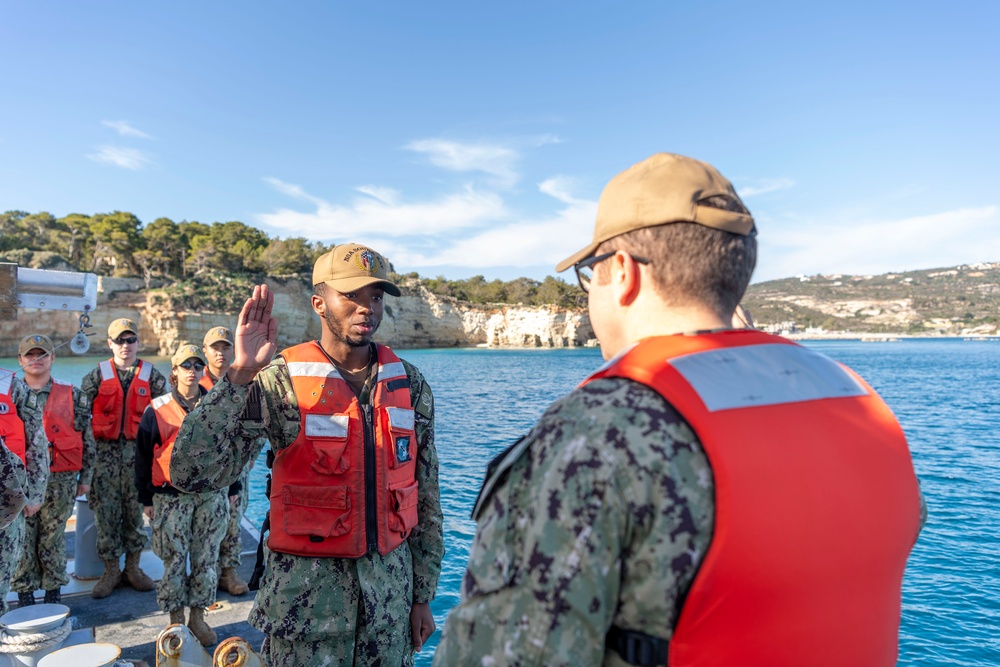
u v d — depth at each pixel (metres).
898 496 1.01
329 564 2.41
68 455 5.04
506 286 134.25
